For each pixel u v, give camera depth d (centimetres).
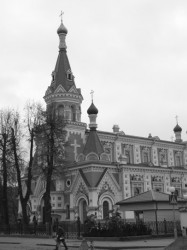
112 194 6819
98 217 6431
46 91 8088
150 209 4297
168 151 9619
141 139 9088
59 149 5931
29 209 7394
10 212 7719
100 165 6831
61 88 7888
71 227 4578
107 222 3969
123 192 6981
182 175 8194
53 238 4422
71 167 7094
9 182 6334
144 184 7400
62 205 7075
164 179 7825
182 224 3941
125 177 7106
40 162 6325
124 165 7119
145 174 7488
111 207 6750
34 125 5681
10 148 5741
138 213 4866
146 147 9206
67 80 8038
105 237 3734
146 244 3175
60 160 5912
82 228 4500
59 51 8388
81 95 8088
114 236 3722
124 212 6344
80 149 7719
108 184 6806
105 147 8344
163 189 7744
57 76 8081
